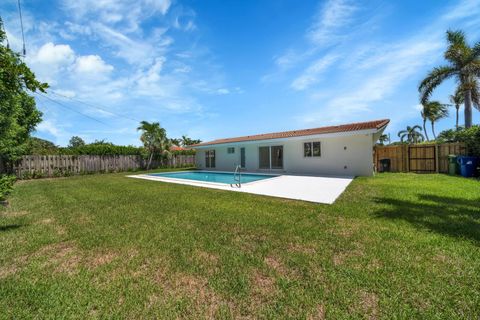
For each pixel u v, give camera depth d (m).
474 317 2.01
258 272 2.84
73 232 4.40
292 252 3.33
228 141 19.75
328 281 2.59
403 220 4.54
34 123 15.83
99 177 15.56
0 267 3.13
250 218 5.04
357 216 4.94
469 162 11.47
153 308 2.24
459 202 5.91
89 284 2.67
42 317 2.16
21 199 7.83
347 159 13.77
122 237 4.09
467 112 16.36
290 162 16.06
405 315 2.03
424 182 9.57
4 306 2.32
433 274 2.66
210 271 2.90
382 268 2.81
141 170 22.52
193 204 6.54
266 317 2.09
